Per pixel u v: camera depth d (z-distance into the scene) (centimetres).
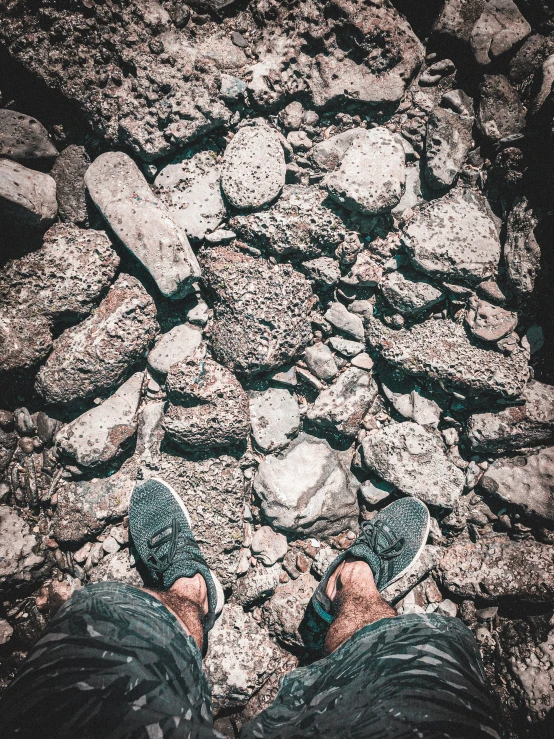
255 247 254
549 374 257
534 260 243
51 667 110
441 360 249
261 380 262
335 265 254
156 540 244
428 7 250
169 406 258
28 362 246
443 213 248
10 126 241
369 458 260
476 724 110
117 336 245
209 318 259
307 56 248
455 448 265
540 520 255
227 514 255
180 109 240
